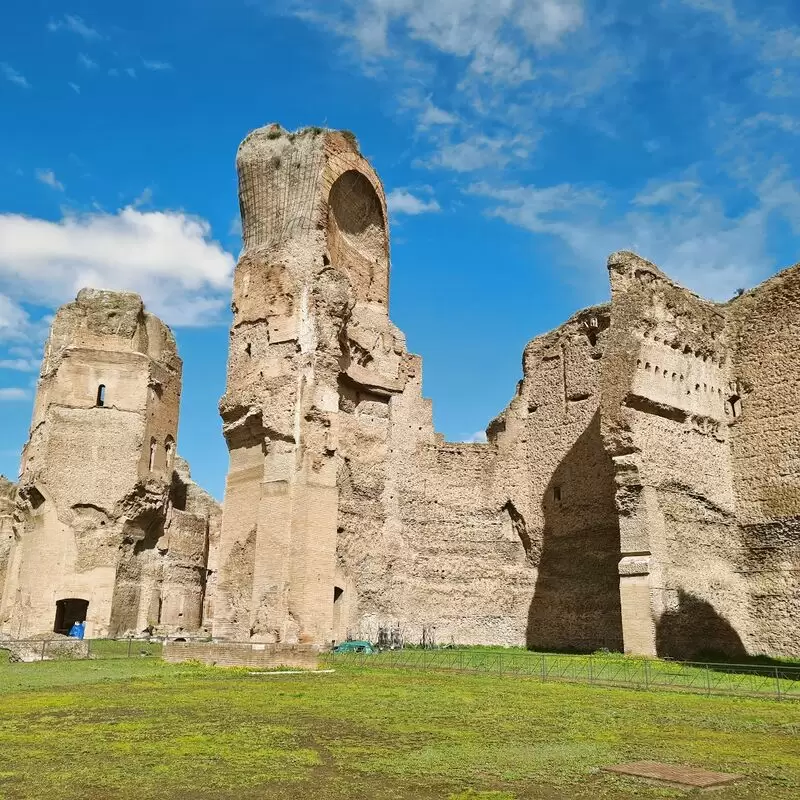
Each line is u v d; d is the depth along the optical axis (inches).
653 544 915.4
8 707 490.3
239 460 1136.2
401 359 1288.1
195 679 658.2
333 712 476.4
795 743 393.7
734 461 1091.3
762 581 1027.3
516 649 1156.5
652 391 982.4
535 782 305.4
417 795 285.0
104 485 1518.2
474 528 1250.6
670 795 286.7
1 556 1739.7
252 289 1175.0
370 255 1306.6
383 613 1136.8
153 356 1670.8
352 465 1170.0
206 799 277.7
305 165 1182.3
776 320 1098.1
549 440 1245.1
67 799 276.5
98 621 1440.7
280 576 995.9
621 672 732.7
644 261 1026.7
